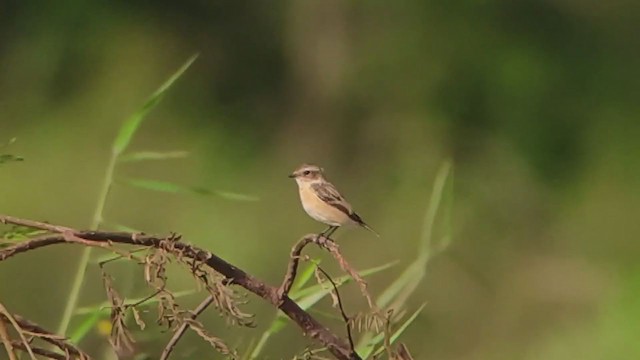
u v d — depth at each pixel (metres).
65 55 15.59
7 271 11.50
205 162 15.29
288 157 15.91
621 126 15.95
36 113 15.27
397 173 15.65
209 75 16.06
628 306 14.16
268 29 16.42
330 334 4.32
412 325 13.45
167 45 16.00
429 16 16.25
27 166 14.49
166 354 4.21
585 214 15.48
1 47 15.59
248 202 14.46
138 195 14.03
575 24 16.25
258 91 16.23
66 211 14.16
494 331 14.05
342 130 16.05
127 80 15.59
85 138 15.05
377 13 16.30
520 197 15.48
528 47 16.19
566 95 16.06
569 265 14.95
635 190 15.59
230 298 4.02
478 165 15.69
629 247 15.12
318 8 16.30
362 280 4.11
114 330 4.17
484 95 16.00
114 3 15.95
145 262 4.00
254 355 5.37
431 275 13.95
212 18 16.27
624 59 16.19
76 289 5.34
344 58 16.23
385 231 14.56
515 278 14.67
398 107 16.05
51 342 4.08
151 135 15.37
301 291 5.50
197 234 13.95
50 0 15.75
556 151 15.88
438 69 16.08
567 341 14.01
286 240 14.26
